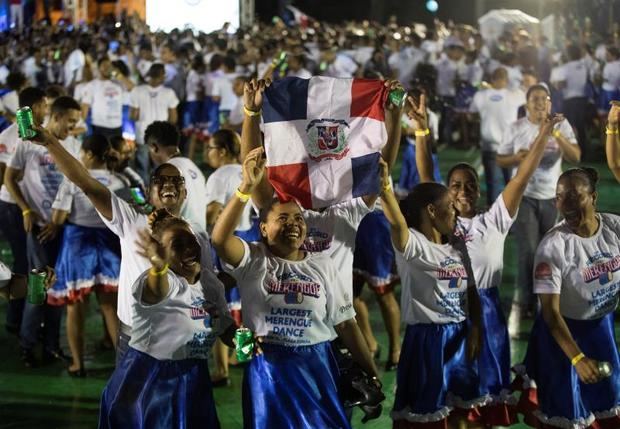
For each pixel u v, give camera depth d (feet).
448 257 15.37
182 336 13.47
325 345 13.91
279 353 13.60
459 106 54.49
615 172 17.12
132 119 38.06
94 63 56.70
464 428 15.78
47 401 19.89
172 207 15.90
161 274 13.08
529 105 25.57
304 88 14.29
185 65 55.16
